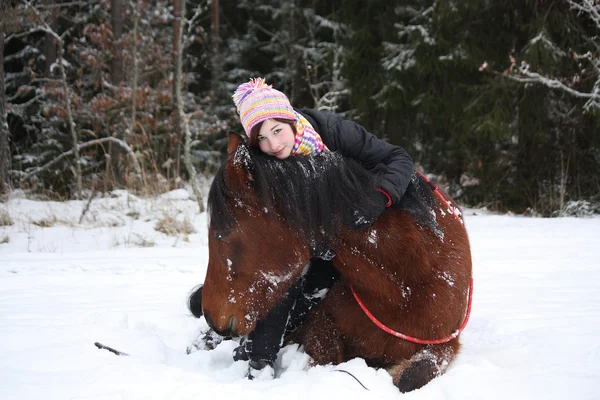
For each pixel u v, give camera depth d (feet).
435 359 8.72
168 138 46.29
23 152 51.29
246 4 63.36
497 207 40.19
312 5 54.44
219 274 7.98
